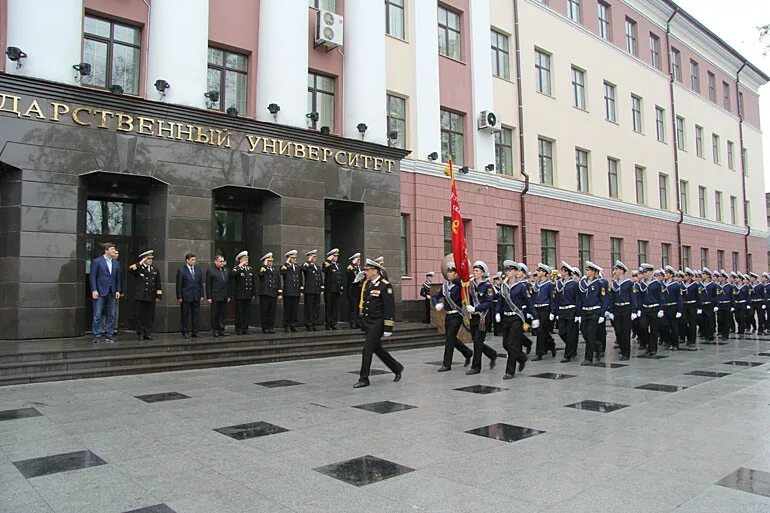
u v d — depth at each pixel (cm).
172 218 1350
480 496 441
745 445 581
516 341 1027
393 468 509
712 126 3684
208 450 565
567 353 1248
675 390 889
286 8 1575
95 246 1426
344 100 1742
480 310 1055
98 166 1255
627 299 1285
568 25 2600
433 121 1969
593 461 529
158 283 1239
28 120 1177
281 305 1553
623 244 2809
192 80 1412
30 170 1176
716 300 1656
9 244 1177
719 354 1372
